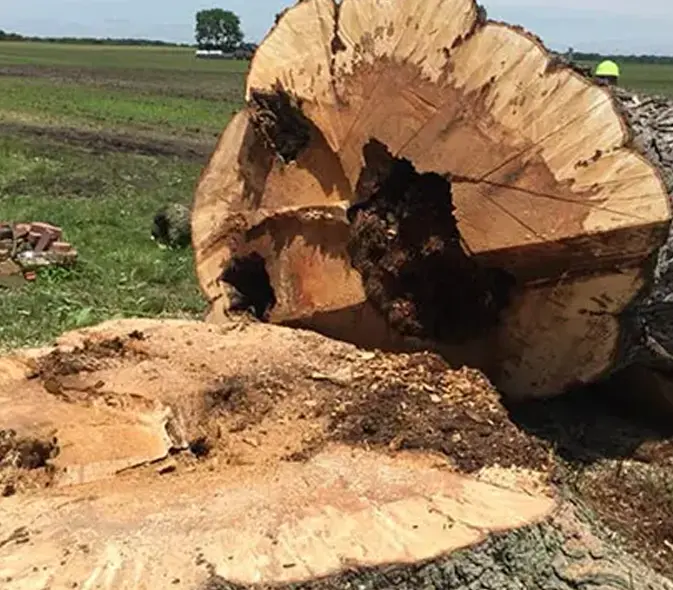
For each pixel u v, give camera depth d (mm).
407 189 4738
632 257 4211
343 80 4883
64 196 15188
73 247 10484
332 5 4992
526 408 5211
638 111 4934
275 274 5270
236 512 3391
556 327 4555
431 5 4652
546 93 4332
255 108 5270
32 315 8164
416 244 4723
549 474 3904
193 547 3178
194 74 61812
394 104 4684
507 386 4820
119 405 4133
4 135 22906
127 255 10531
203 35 115562
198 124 30203
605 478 4816
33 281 9453
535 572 3441
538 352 4664
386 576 3143
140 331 4922
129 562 3100
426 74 4613
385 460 3818
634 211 4094
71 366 4461
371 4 4828
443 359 4723
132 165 19625
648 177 4109
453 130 4508
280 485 3594
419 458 3854
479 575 3285
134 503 3475
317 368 4434
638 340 4711
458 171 4461
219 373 4367
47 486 3664
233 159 5582
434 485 3631
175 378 4301
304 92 5008
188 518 3355
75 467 3734
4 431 3855
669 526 4555
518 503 3586
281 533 3266
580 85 4285
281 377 4324
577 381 4676
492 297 4648
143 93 42500
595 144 4211
